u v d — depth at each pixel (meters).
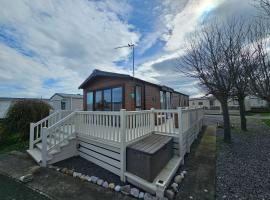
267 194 3.08
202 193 3.19
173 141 4.93
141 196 3.19
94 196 3.27
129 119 4.27
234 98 9.59
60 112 7.21
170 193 3.09
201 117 10.82
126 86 8.56
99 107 10.16
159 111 5.37
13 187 3.78
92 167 4.77
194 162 4.83
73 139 5.66
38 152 5.76
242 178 3.76
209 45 7.36
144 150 3.61
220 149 6.14
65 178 4.07
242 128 10.15
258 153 5.60
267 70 3.85
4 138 7.86
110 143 4.35
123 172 3.86
